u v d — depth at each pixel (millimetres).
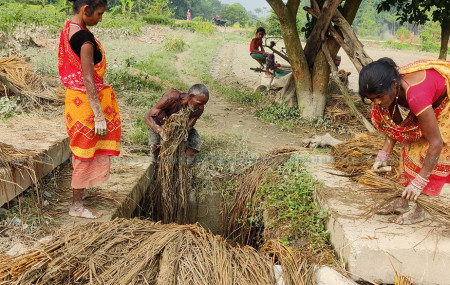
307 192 4121
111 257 2916
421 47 34281
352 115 7711
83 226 3285
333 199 3658
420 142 3029
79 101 3254
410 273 2982
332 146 5121
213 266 2883
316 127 7469
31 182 3762
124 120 6418
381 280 3014
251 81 13164
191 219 5043
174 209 4668
